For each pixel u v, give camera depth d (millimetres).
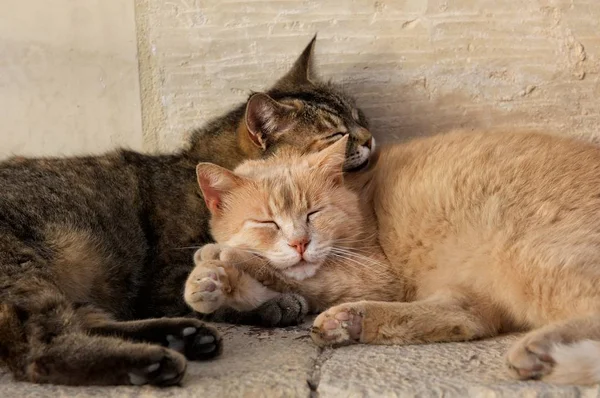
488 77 1341
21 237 1084
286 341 1062
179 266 1175
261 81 1354
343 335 1044
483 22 1333
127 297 1158
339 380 966
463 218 1092
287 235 1129
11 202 1104
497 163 1097
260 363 1005
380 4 1335
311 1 1337
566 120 1343
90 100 1357
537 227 1045
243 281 1110
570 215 1043
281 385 964
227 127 1301
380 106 1354
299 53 1349
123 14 1340
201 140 1291
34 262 1059
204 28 1344
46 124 1360
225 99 1357
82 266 1115
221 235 1162
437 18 1334
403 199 1148
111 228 1154
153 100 1356
